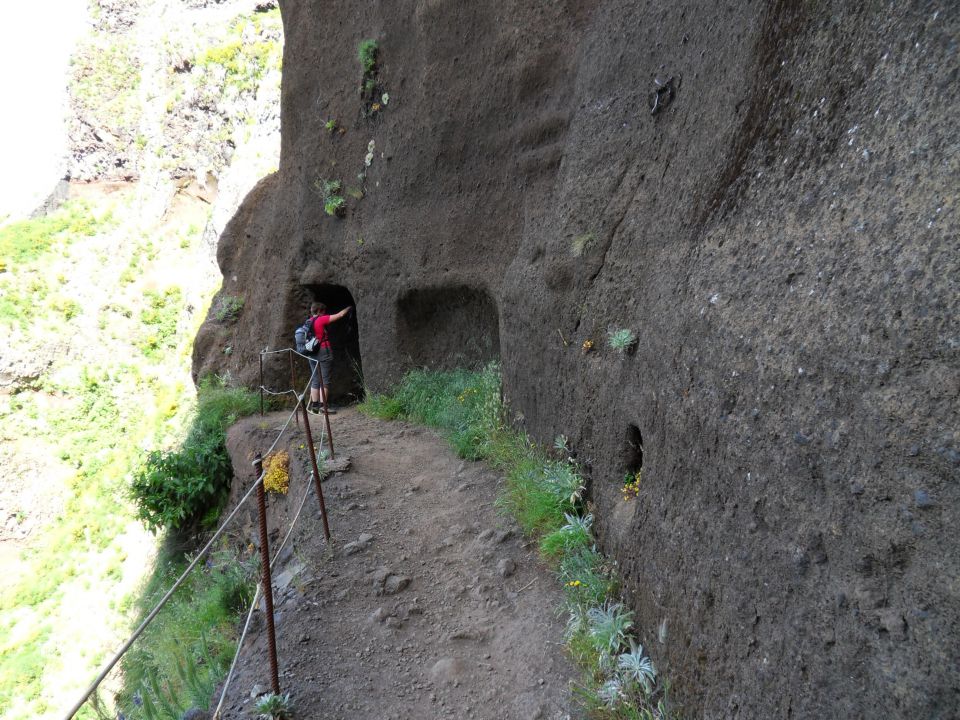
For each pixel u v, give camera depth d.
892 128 2.17
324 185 9.74
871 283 2.04
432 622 4.25
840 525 2.02
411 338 8.80
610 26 5.27
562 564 4.26
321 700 3.63
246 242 13.52
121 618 13.30
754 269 2.73
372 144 8.96
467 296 7.84
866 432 1.95
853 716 1.89
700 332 2.99
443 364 8.59
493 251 7.17
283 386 10.81
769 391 2.44
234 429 9.53
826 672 2.02
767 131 3.00
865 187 2.22
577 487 4.63
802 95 2.79
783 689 2.23
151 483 9.88
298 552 5.12
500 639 3.96
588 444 4.65
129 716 4.27
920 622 1.72
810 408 2.21
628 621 3.52
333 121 9.58
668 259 3.62
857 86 2.44
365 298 9.13
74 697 12.12
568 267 5.02
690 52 4.02
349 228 9.39
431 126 7.95
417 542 5.10
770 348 2.47
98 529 18.72
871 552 1.90
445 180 7.86
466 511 5.42
